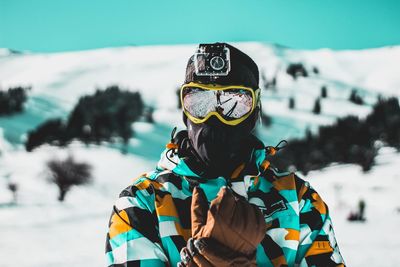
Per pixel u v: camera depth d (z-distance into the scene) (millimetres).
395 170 49500
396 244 16812
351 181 47219
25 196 44812
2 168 57156
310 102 120750
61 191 45125
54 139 68812
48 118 99062
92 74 152500
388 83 147750
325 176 51031
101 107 90125
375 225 25609
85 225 27438
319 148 57562
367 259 13062
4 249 17234
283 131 95438
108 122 72500
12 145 72812
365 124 63188
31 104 106625
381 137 60812
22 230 24562
